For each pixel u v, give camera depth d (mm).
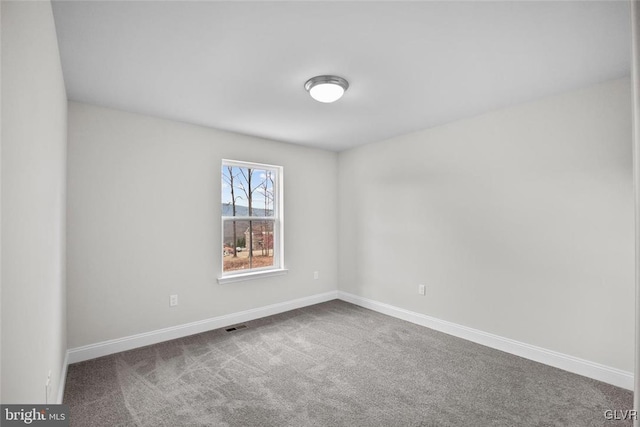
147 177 2953
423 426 1809
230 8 1469
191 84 2297
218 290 3436
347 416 1897
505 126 2822
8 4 768
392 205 3857
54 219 1653
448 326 3256
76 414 1899
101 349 2678
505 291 2826
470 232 3090
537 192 2625
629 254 2189
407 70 2104
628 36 1705
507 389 2193
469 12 1512
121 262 2799
